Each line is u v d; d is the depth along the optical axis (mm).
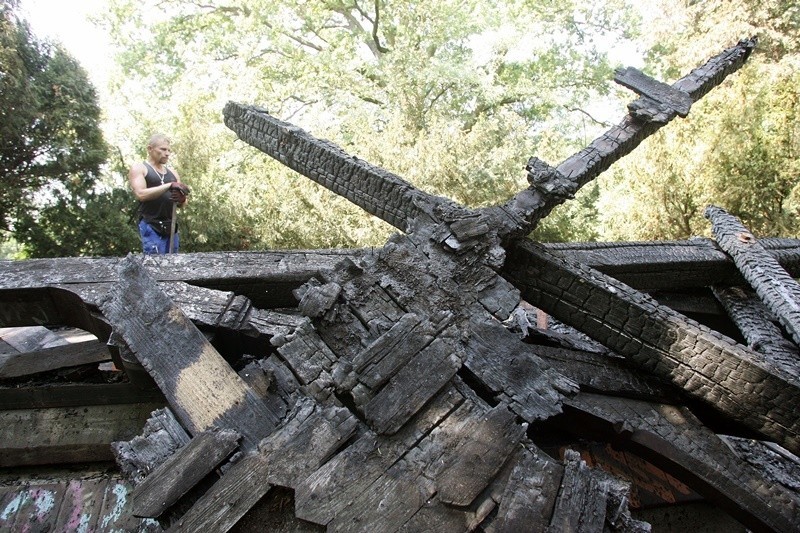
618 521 2039
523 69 19203
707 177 10406
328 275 2896
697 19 11188
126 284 2961
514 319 3604
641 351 3201
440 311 2812
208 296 3227
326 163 3986
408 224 3508
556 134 13586
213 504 2170
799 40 10047
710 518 3668
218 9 18047
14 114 11844
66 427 3586
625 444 3045
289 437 2316
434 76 14688
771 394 2879
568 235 13336
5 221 12836
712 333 3027
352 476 2189
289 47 17625
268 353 3289
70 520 3242
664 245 4637
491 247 3062
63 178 13219
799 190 9711
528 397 2580
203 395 2578
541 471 2143
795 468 3832
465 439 2246
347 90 16453
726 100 10242
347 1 18109
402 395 2375
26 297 3379
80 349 3877
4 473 3561
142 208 5129
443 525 2041
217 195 13367
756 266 4215
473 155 12250
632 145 3826
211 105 16250
